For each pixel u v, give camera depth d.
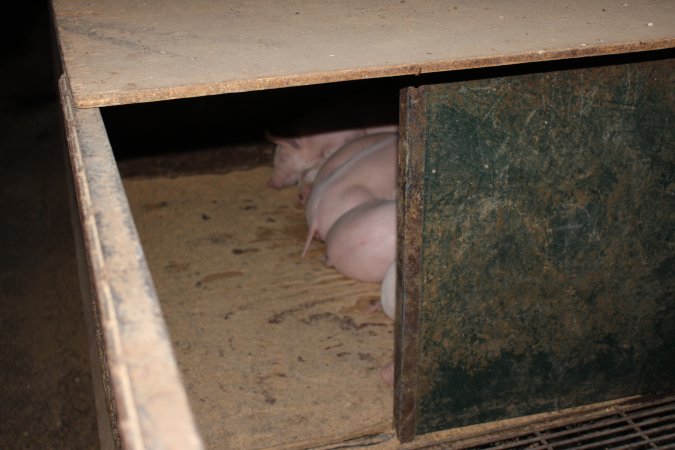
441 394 1.82
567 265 1.74
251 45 1.54
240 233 3.07
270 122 3.64
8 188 3.69
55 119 4.61
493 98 1.54
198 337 2.37
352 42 1.54
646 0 1.88
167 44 1.56
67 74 1.37
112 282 0.78
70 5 1.97
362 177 2.81
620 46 1.43
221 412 2.03
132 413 0.61
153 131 3.53
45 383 2.34
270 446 1.90
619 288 1.81
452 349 1.77
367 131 3.41
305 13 1.84
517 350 1.81
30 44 5.95
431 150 1.55
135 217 3.20
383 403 2.05
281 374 2.19
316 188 2.88
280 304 2.55
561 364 1.86
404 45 1.50
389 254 2.56
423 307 1.70
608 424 1.89
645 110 1.63
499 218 1.65
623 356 1.90
